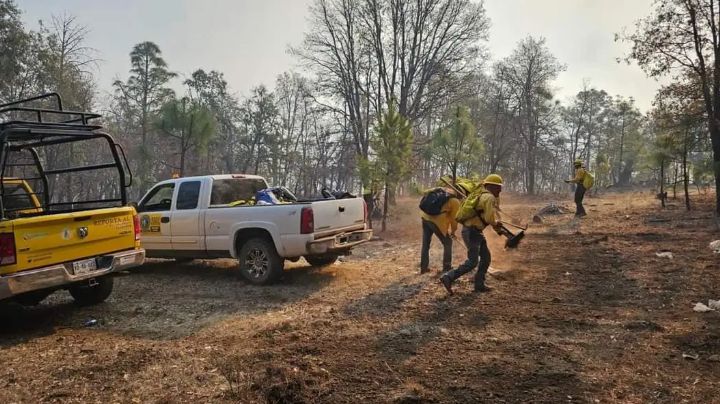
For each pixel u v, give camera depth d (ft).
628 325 17.42
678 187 95.14
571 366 13.96
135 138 127.95
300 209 24.64
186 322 19.56
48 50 77.46
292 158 142.00
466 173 53.42
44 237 18.24
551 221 51.19
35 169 28.89
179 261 33.73
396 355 15.07
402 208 68.85
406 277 26.17
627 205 67.46
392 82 94.58
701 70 50.34
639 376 13.17
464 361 14.47
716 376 13.01
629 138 157.99
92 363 14.98
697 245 32.37
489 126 129.70
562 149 171.32
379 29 93.66
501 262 29.58
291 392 12.40
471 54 98.17
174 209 28.60
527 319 18.48
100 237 20.33
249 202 29.07
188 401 12.20
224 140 141.79
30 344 17.12
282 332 17.58
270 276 25.52
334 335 17.10
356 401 12.01
